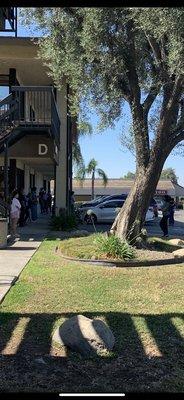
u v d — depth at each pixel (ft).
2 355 17.80
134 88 40.73
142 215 42.96
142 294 27.22
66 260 38.17
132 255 37.17
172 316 23.11
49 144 61.21
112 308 24.36
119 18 34.37
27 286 28.48
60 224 63.93
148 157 42.47
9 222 55.26
